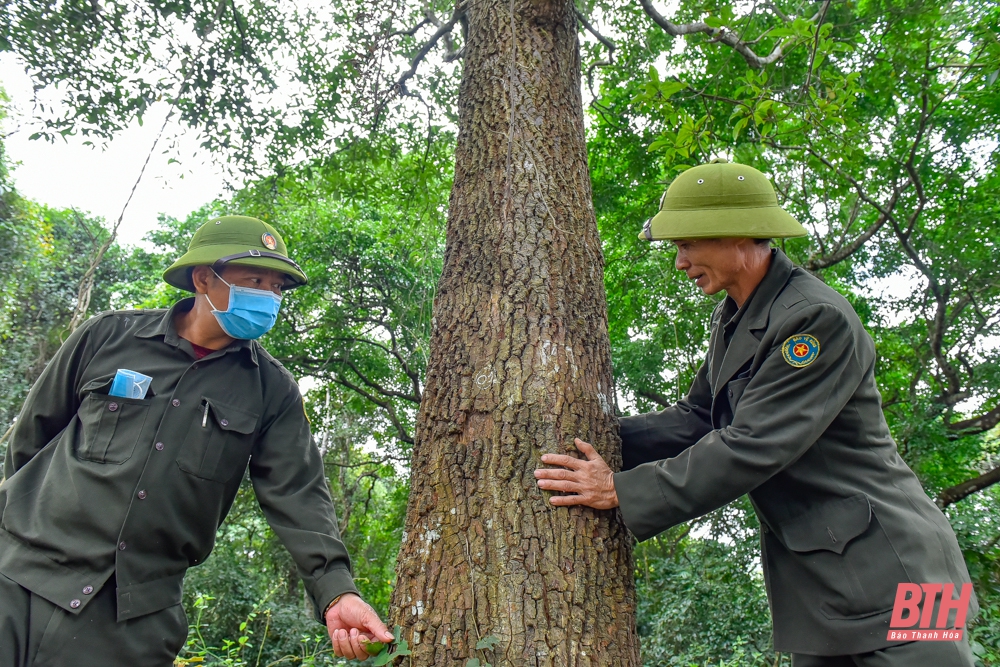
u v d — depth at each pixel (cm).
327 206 1021
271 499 210
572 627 173
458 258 230
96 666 176
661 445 231
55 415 203
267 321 212
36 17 427
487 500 188
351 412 1244
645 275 942
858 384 184
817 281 197
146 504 188
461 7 333
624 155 901
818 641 180
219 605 902
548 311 212
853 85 410
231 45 486
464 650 173
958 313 864
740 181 199
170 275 214
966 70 639
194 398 204
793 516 189
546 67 266
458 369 207
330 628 193
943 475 874
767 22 663
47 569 179
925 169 848
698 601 704
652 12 464
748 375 198
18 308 1132
